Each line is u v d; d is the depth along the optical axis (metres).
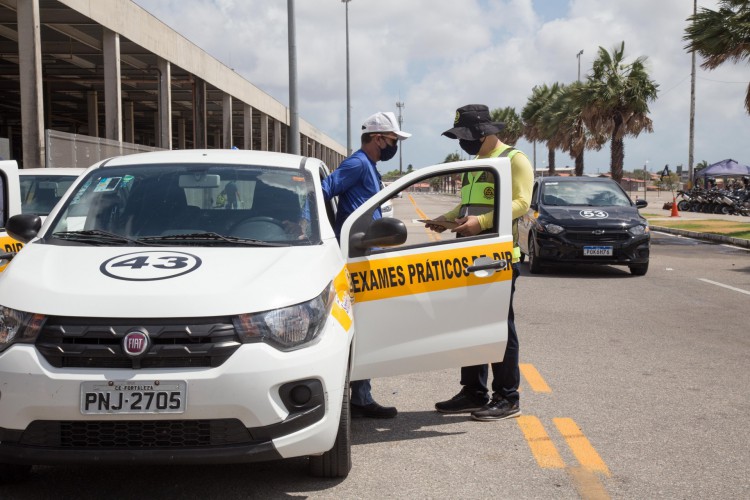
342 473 4.02
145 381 3.35
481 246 4.68
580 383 6.06
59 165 15.56
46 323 3.43
